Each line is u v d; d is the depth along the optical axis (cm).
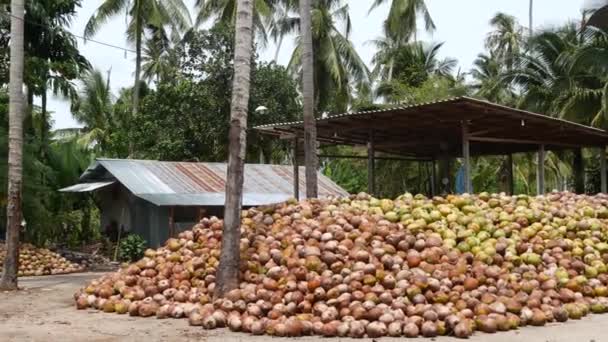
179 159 2853
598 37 2297
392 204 1132
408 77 3519
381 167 3234
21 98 1373
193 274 1043
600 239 1102
